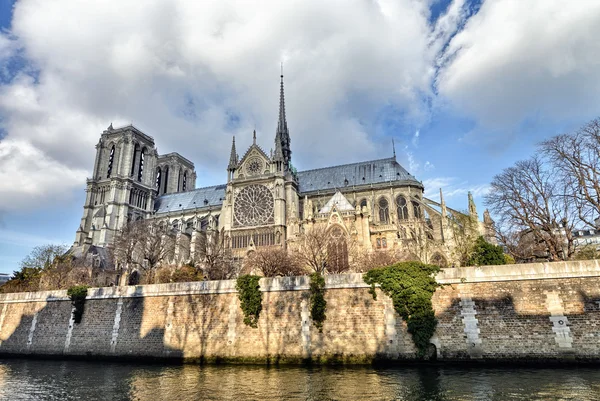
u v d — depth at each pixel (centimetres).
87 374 3625
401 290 3675
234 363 3978
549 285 3391
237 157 10925
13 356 5100
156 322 4484
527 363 3262
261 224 9706
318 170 11975
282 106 12581
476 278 3581
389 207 10019
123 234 9419
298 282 4059
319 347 3794
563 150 4862
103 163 13562
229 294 4288
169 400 2592
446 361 3447
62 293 5184
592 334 3189
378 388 2709
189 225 11712
